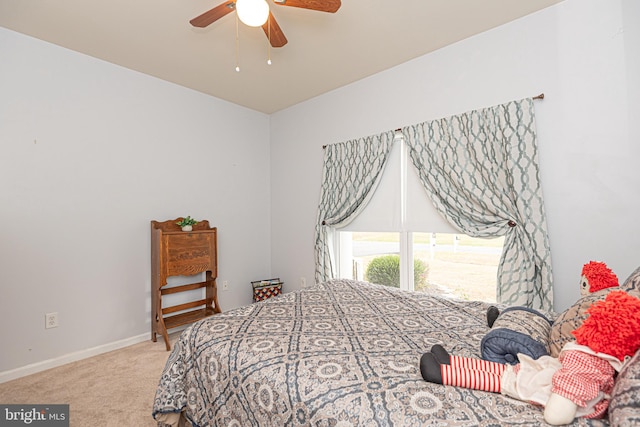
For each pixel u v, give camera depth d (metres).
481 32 2.43
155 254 2.95
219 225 3.62
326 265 3.42
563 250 2.12
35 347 2.36
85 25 2.26
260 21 1.64
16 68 2.32
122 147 2.87
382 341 1.37
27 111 2.37
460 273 2.62
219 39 2.46
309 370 1.12
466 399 0.94
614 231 1.94
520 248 2.20
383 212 3.07
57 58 2.51
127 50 2.61
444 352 1.15
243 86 3.33
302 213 3.79
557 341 1.10
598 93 1.99
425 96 2.74
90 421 1.74
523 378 0.95
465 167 2.48
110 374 2.29
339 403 0.96
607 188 1.97
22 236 2.33
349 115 3.30
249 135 3.96
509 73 2.31
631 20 1.89
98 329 2.69
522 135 2.21
